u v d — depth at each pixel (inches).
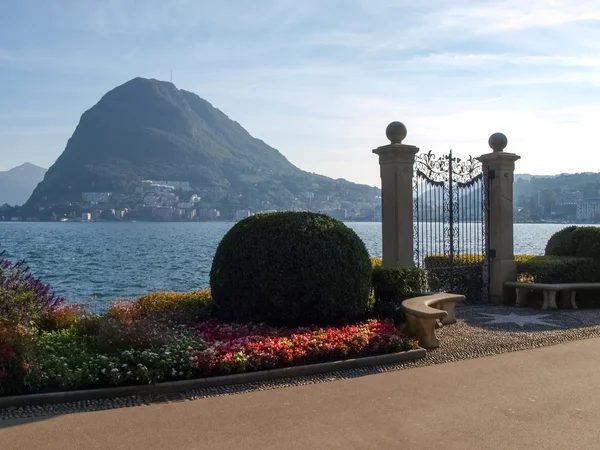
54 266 1300.4
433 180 462.6
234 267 342.6
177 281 1006.4
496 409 211.5
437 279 449.7
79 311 353.4
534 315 420.8
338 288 335.3
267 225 344.8
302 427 194.1
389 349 294.5
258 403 221.0
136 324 280.4
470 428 192.4
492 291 477.4
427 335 312.5
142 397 230.4
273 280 331.0
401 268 386.0
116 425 196.2
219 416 205.5
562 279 469.4
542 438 183.0
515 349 315.3
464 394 230.8
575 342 330.3
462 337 340.8
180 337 282.0
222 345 270.4
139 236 3218.5
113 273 1145.4
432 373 265.4
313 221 348.8
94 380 231.8
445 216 476.1
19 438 183.6
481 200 484.1
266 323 339.3
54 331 311.4
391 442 180.7
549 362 282.7
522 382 247.3
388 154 400.8
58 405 219.1
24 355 225.5
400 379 254.8
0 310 256.2
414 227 442.9
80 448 175.6
